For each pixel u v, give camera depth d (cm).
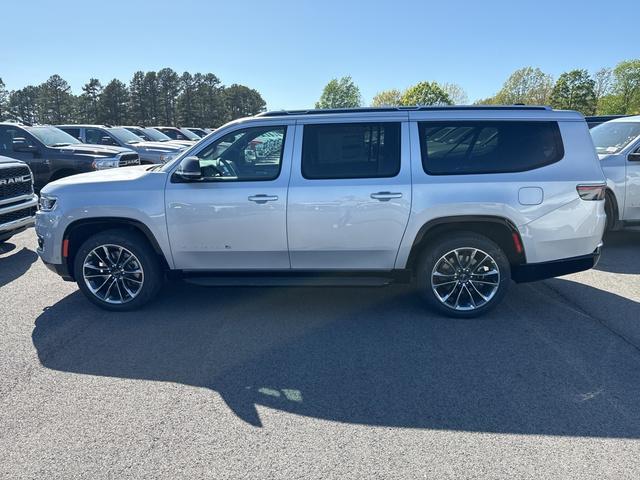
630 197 691
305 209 434
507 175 427
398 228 432
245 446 274
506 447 271
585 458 261
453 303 453
